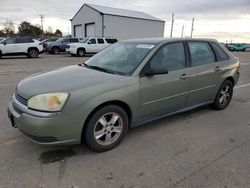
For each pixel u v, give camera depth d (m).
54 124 2.78
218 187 2.57
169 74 3.80
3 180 2.60
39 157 3.07
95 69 3.75
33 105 2.82
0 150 3.21
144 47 3.87
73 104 2.85
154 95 3.64
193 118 4.61
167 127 4.14
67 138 2.91
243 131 4.07
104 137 3.26
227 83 5.12
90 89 2.99
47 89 2.91
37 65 12.81
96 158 3.09
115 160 3.06
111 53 4.17
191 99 4.34
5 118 4.32
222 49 5.03
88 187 2.53
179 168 2.91
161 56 3.77
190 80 4.15
